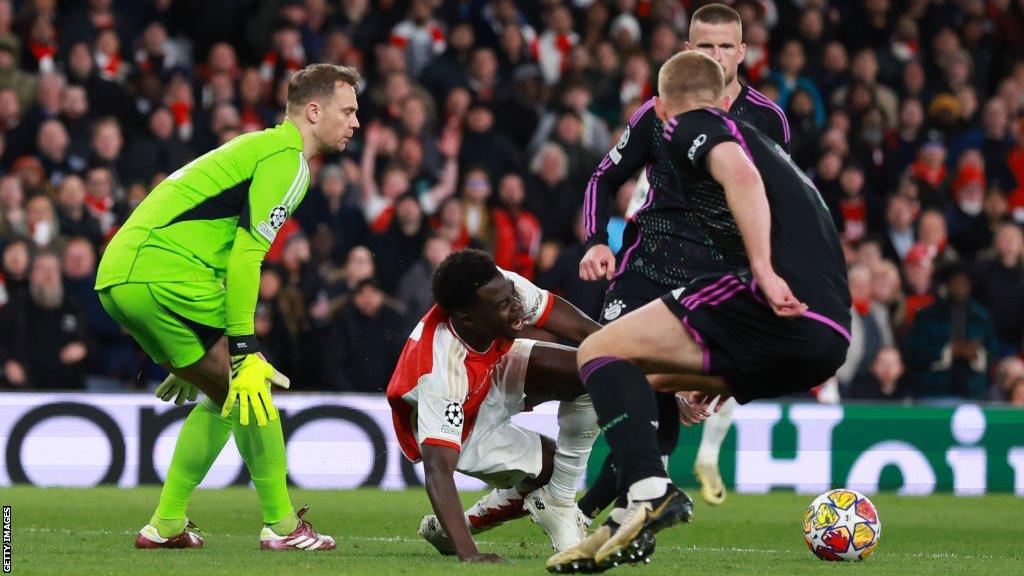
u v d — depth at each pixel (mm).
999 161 48562
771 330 15148
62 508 27438
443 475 17344
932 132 49625
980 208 46375
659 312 15531
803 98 46625
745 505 30969
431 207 43312
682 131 15523
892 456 34906
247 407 18312
